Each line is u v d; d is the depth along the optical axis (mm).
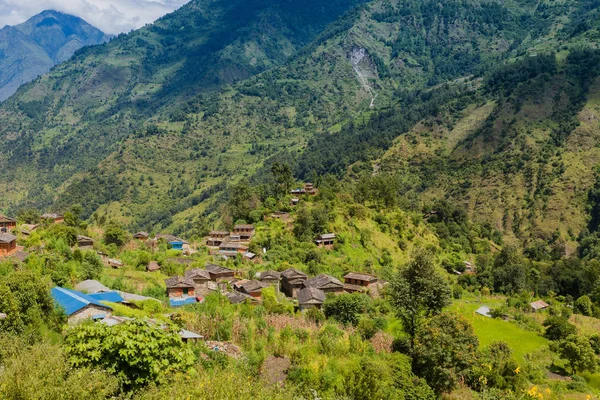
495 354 55562
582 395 50344
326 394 31906
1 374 20109
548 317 84562
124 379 22734
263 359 36125
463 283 118625
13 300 31953
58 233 81250
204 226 178000
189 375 24062
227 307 49844
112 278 63531
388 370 36375
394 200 156250
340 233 120250
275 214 129875
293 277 83625
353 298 58406
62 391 19234
